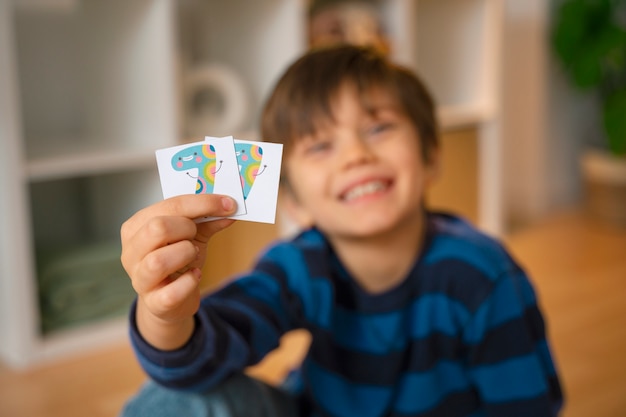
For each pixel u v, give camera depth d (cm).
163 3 182
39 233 210
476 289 95
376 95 98
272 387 98
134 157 180
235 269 204
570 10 279
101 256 181
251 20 221
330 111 96
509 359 95
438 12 265
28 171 163
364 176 94
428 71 270
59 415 142
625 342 169
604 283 213
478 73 260
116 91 200
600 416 134
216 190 66
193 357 77
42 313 174
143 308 72
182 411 84
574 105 305
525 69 292
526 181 296
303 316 97
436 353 97
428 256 98
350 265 99
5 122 159
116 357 169
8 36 157
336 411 97
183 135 204
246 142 66
